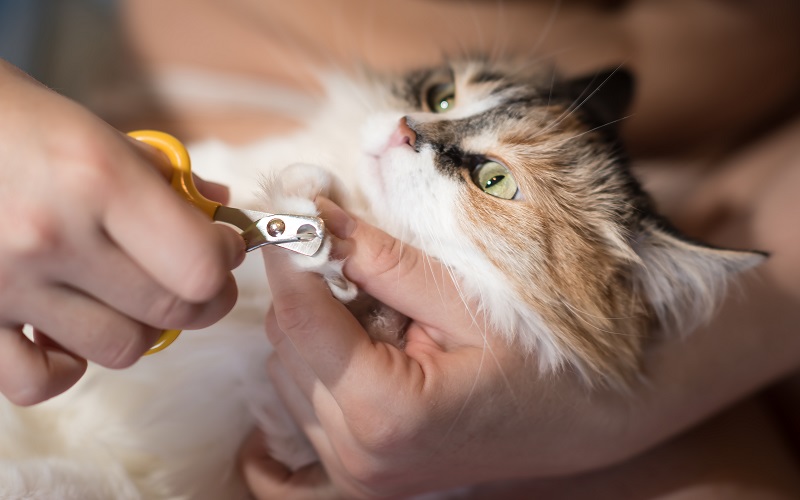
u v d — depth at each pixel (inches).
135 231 10.0
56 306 10.4
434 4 22.5
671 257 14.9
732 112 22.5
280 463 15.3
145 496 14.5
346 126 17.2
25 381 10.7
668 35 22.4
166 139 12.1
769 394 20.2
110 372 14.6
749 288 16.7
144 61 21.6
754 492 16.6
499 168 14.8
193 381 14.9
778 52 22.2
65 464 13.5
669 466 16.7
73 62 21.2
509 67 18.5
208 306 10.7
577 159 15.6
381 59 21.6
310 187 13.1
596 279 14.6
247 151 17.8
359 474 13.8
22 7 20.9
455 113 15.5
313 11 22.0
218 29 21.7
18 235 9.8
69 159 9.9
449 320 13.5
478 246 14.0
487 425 13.7
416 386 12.7
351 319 12.8
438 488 15.2
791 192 18.5
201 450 14.9
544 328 13.9
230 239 10.5
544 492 16.5
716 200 19.9
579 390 14.3
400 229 14.5
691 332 15.8
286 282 12.5
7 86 10.4
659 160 22.3
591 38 22.3
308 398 13.9
